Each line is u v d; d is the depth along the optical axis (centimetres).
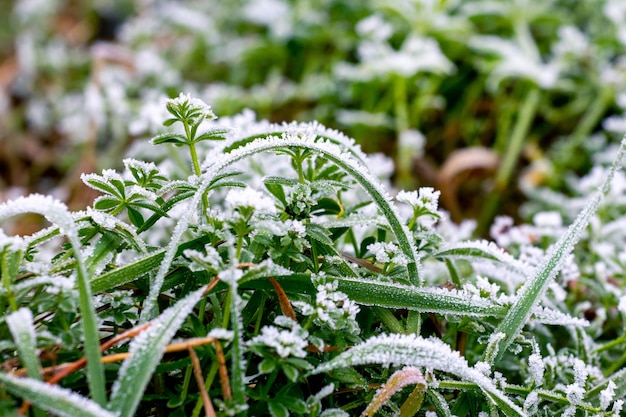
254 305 24
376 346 22
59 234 24
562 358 26
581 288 30
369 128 46
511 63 45
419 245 26
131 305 23
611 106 47
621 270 30
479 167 43
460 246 26
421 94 47
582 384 24
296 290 23
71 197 46
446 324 27
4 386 20
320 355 24
